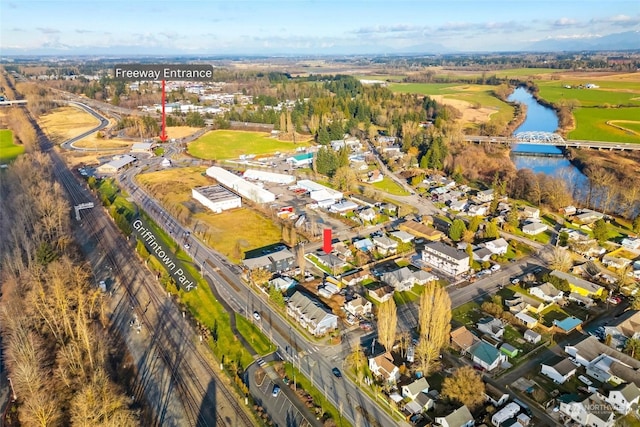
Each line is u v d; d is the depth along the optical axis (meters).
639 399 64.75
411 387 65.69
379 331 74.31
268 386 68.31
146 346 77.00
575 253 112.56
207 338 78.94
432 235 120.19
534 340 79.00
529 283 97.38
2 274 97.94
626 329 79.94
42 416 58.72
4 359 74.25
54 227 116.88
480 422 61.81
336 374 70.69
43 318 80.62
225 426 60.88
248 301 90.94
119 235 121.31
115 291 93.81
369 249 113.81
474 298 92.75
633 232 125.12
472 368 68.50
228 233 122.88
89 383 65.62
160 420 61.69
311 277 100.25
